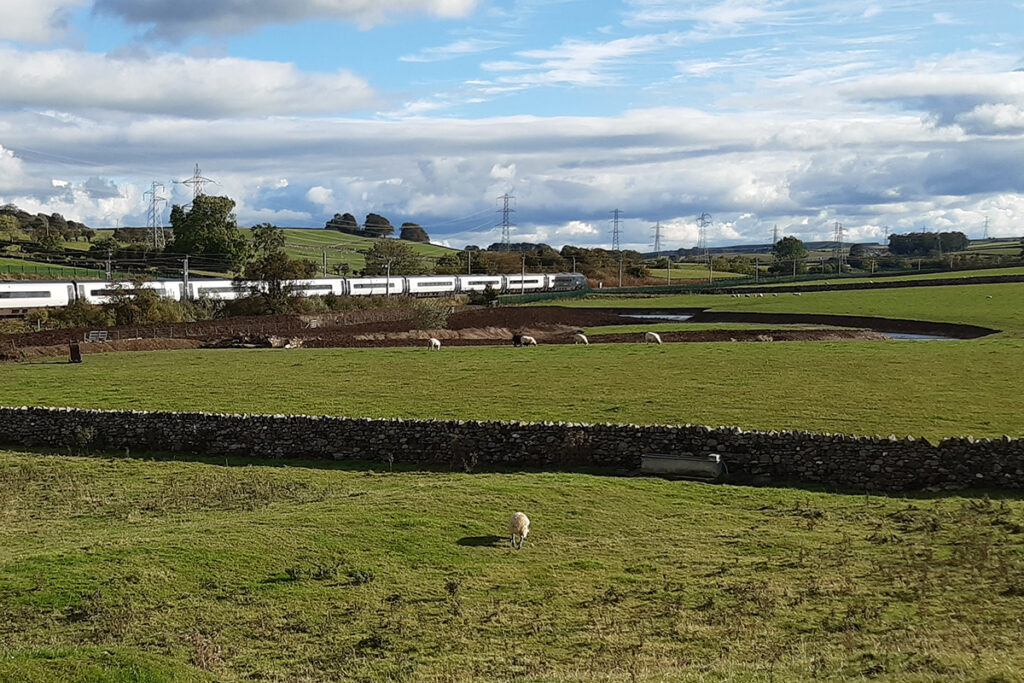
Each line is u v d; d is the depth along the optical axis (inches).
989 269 6392.7
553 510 1027.9
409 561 861.8
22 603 759.7
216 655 652.1
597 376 1850.4
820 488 1131.3
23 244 7185.0
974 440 1093.8
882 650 603.5
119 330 2920.8
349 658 655.1
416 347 2650.1
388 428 1354.6
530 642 675.4
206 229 7475.4
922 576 768.3
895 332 3255.4
